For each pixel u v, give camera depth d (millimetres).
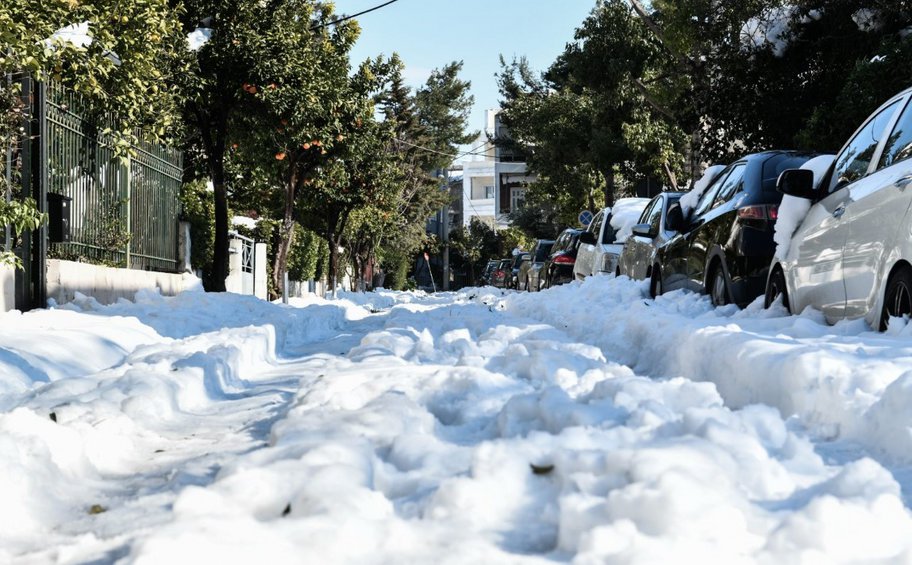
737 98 21016
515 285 46125
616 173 45031
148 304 14273
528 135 51312
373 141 28969
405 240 66188
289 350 11680
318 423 4301
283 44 19172
